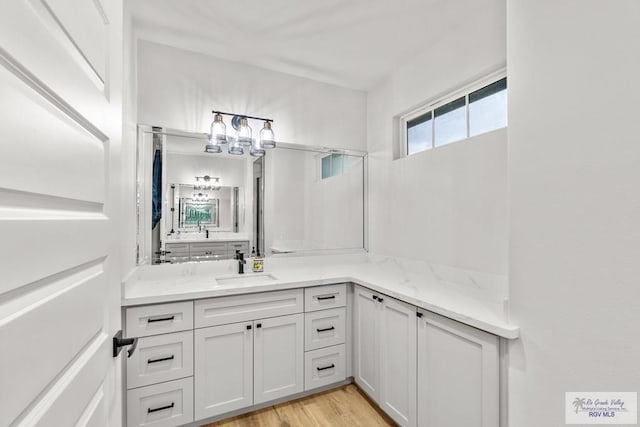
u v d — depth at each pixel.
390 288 1.85
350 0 1.73
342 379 2.22
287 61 2.38
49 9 0.50
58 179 0.53
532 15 1.14
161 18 1.87
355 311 2.23
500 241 1.69
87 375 0.65
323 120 2.73
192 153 2.23
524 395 1.13
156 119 2.11
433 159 2.15
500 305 1.49
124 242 1.62
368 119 2.88
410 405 1.68
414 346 1.66
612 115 0.91
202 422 1.82
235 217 2.40
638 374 0.85
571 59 1.02
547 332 1.07
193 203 2.24
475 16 1.85
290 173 2.61
